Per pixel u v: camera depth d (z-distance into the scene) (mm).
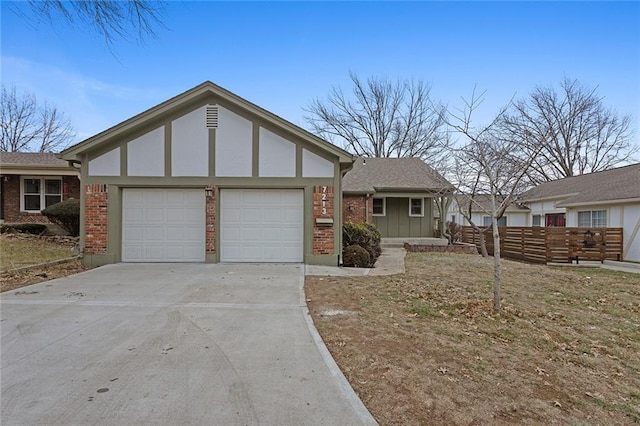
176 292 6703
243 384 3260
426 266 10445
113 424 2635
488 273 9398
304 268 9250
